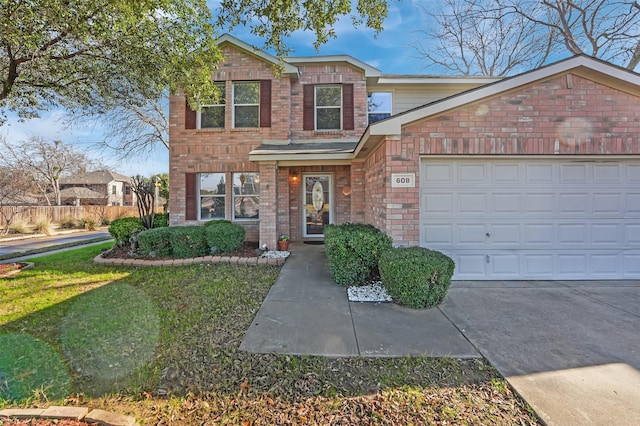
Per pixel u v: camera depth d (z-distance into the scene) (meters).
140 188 10.41
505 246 5.99
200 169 10.37
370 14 4.86
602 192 5.94
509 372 2.91
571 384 2.71
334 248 5.70
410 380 2.81
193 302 4.93
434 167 5.95
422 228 5.96
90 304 4.89
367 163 8.37
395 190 5.83
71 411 2.35
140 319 4.27
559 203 5.97
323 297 5.08
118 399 2.58
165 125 15.65
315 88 10.71
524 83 5.59
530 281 5.93
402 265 4.61
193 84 7.23
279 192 10.58
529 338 3.60
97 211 23.56
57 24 5.39
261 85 10.25
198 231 8.18
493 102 5.73
